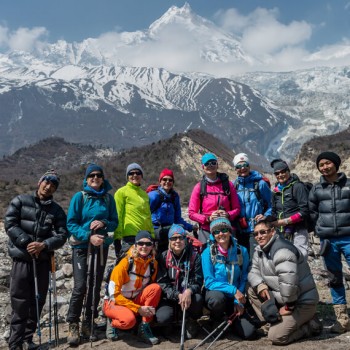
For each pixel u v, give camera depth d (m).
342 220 8.05
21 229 7.92
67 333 8.95
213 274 8.27
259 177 9.39
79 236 8.15
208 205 8.96
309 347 7.33
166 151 115.00
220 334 7.76
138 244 8.04
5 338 9.15
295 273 7.54
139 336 8.09
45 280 8.14
